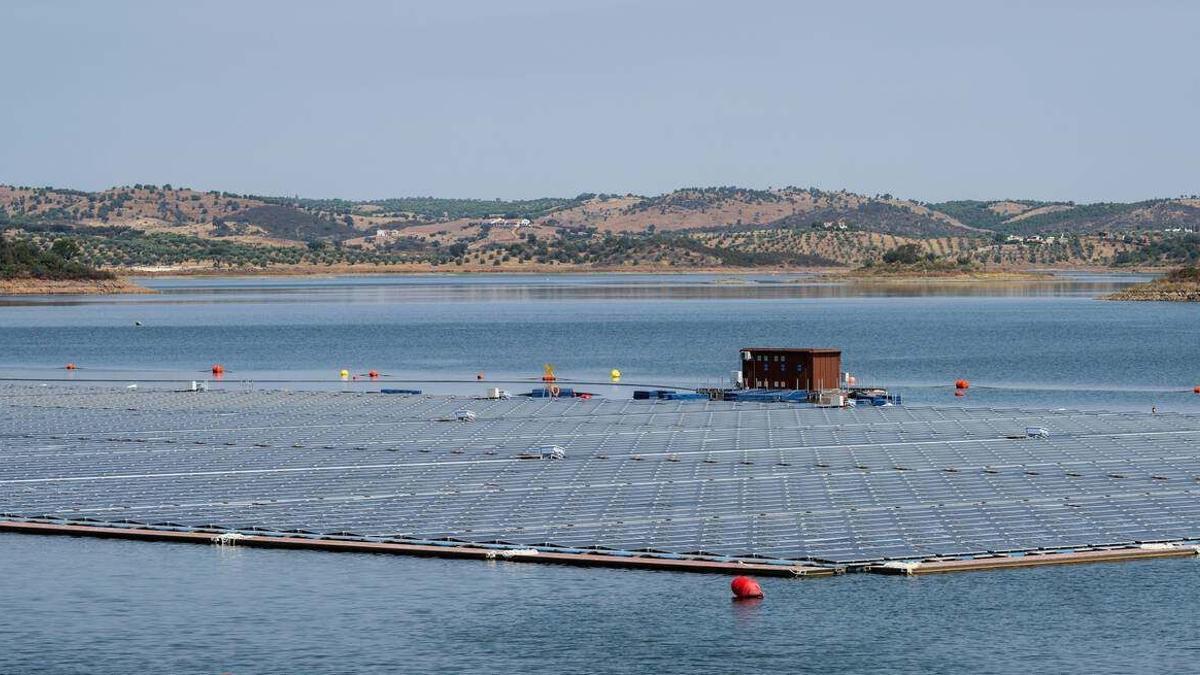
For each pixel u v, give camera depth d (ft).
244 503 266.98
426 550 230.27
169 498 272.51
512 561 226.17
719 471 292.61
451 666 184.75
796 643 189.78
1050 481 277.44
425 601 208.13
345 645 192.03
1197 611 198.70
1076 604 202.08
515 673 182.29
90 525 250.57
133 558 231.50
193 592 213.66
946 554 222.07
